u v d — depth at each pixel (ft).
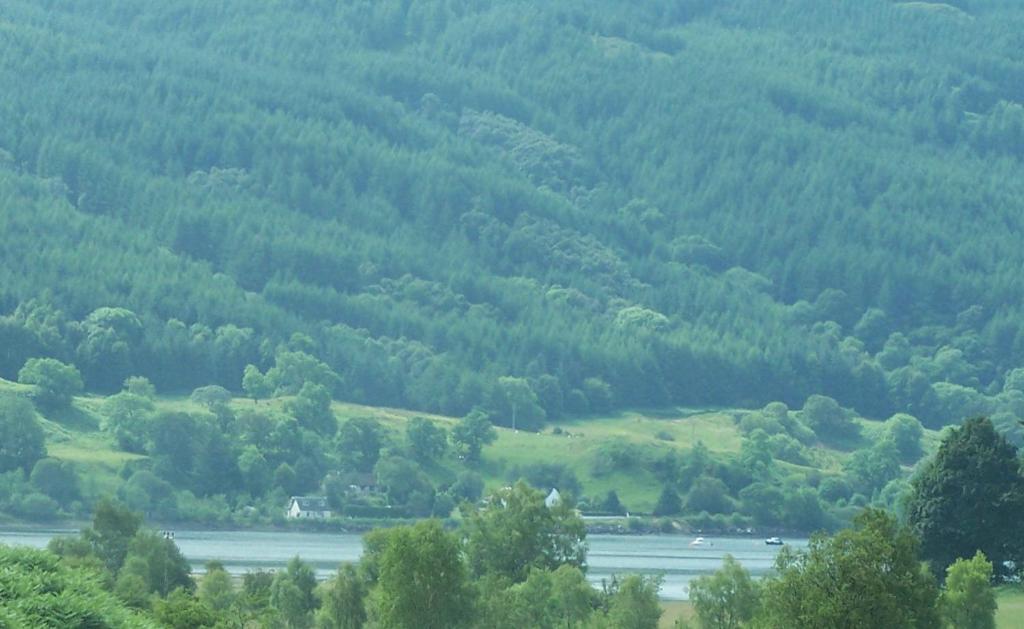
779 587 542.98
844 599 528.22
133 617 340.59
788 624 538.88
